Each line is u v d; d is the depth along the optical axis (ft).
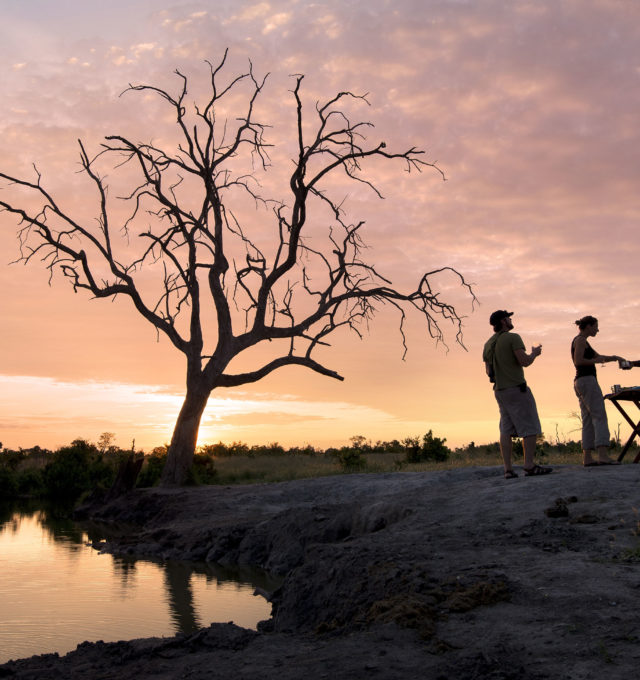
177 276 78.69
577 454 62.34
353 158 77.46
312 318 81.46
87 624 22.94
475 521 24.16
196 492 59.57
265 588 29.48
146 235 75.61
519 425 29.89
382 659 11.82
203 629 15.79
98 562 37.58
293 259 76.69
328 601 17.80
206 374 73.10
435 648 12.03
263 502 50.98
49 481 90.17
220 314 75.72
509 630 12.48
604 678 10.08
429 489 34.12
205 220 79.87
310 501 49.88
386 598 15.87
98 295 72.59
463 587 15.17
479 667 10.97
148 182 77.36
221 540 38.88
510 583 15.10
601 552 17.63
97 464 95.61
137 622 23.18
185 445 70.64
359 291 82.94
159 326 75.20
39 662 15.08
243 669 12.44
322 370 80.18
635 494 24.49
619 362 30.73
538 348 28.84
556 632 12.09
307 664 12.08
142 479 80.48
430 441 81.61
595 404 31.32
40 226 72.08
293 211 75.82
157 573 33.73
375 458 101.04
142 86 76.69
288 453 129.90
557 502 23.39
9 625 22.84
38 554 40.70
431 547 20.02
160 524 51.47
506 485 29.37
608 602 13.28
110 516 61.16
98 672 13.92
